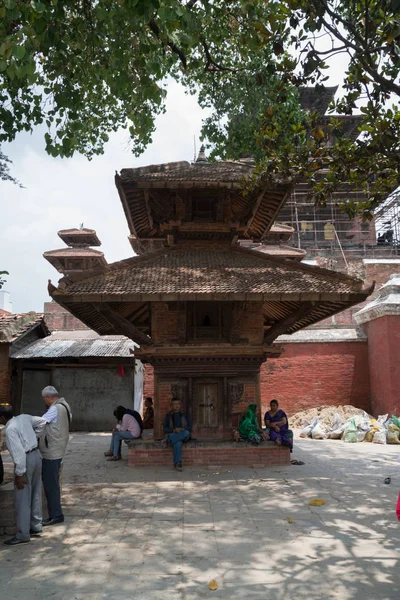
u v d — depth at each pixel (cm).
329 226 4125
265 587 490
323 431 1712
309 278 1101
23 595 473
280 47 805
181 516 725
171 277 1085
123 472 1027
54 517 693
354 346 2088
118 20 822
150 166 1205
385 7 727
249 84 1384
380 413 1923
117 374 1884
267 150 1008
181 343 1122
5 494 653
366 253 3856
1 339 1745
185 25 717
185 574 522
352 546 601
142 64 858
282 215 4122
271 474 1004
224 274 1105
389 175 974
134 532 655
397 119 900
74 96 902
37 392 1859
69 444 1465
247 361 1141
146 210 1301
